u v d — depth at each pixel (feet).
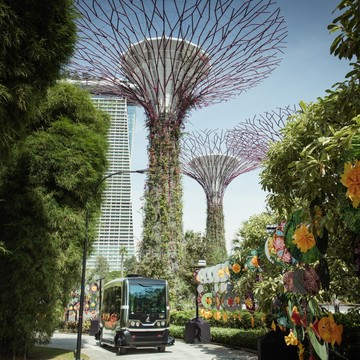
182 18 61.36
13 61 22.86
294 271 19.47
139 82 70.90
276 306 24.07
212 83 69.46
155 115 73.67
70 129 43.80
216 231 106.01
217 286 45.98
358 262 18.53
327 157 14.08
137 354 46.52
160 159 72.59
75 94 46.91
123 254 184.14
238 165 102.27
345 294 25.45
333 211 15.19
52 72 26.05
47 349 49.14
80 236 43.21
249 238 39.70
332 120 16.84
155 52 71.82
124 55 67.97
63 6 26.12
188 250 98.17
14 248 37.32
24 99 23.08
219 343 54.03
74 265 42.91
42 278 37.73
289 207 21.91
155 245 70.54
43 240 38.47
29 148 40.91
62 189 42.06
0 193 40.83
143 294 49.01
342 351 25.77
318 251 16.89
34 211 39.60
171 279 70.08
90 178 42.80
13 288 37.24
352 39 13.92
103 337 54.60
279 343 25.55
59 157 41.09
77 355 40.11
